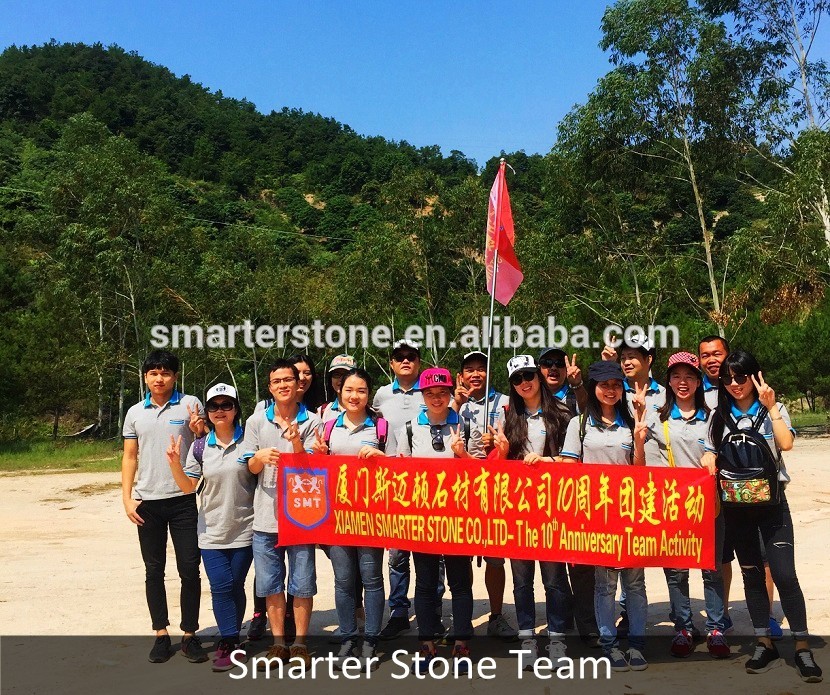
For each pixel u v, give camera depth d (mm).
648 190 29438
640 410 5293
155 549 5730
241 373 36969
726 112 26609
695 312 31359
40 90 133250
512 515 5387
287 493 5586
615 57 27750
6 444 31297
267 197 116500
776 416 5145
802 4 26188
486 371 6395
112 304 36281
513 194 63531
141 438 5789
